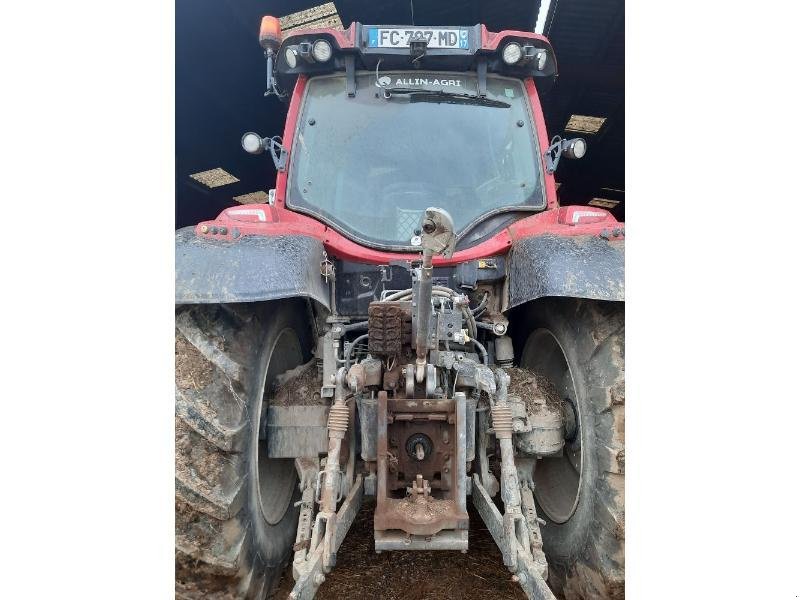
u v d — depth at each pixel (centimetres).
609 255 208
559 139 275
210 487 184
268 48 290
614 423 204
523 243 230
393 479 186
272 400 226
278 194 271
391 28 283
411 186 274
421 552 254
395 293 225
